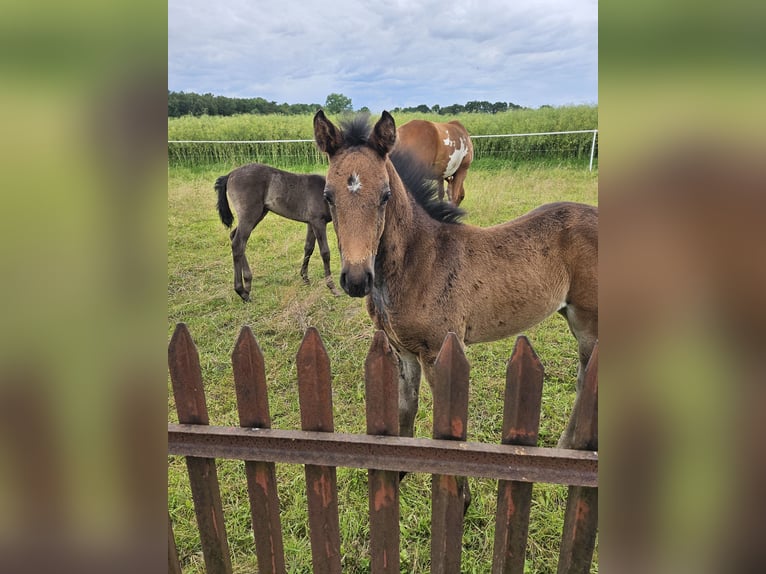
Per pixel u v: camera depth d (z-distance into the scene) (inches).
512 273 102.3
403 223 95.7
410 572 81.4
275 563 64.7
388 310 98.5
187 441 57.4
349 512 92.5
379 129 89.4
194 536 88.9
